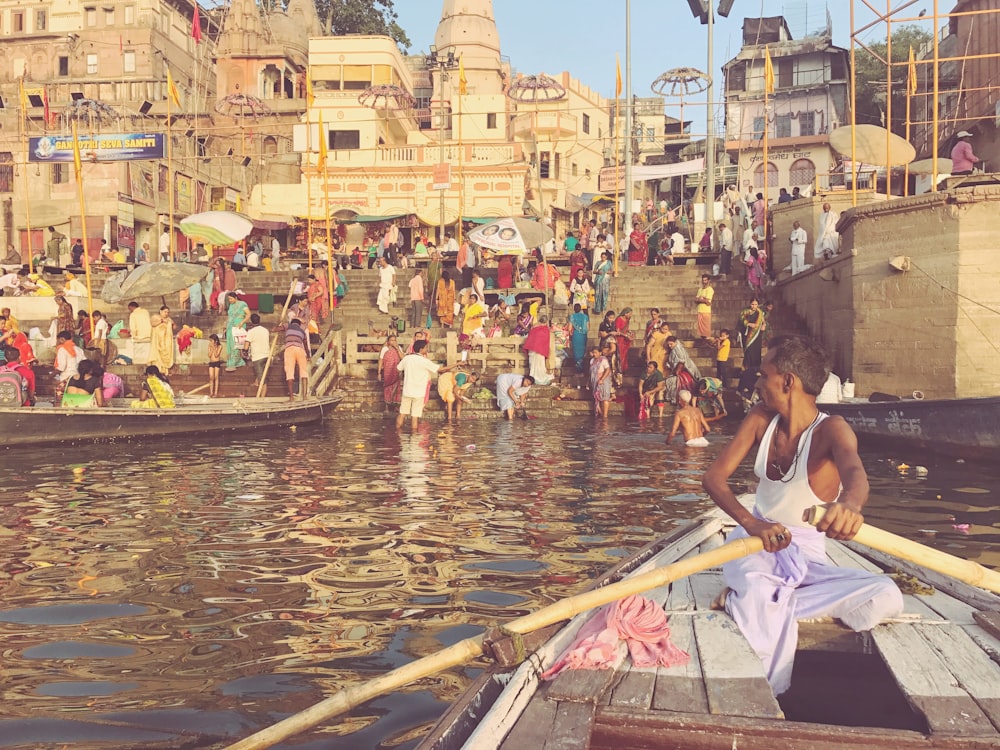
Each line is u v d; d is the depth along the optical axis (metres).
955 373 13.65
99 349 18.77
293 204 38.97
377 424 16.00
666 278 23.16
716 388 16.27
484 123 42.59
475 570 5.55
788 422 3.55
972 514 7.33
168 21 47.62
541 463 10.62
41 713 3.37
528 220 21.95
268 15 47.16
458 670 3.85
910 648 3.09
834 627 3.41
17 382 13.16
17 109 38.19
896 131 41.50
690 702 2.64
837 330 16.59
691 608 3.57
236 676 3.77
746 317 16.70
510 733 2.45
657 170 35.03
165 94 46.53
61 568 5.63
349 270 26.03
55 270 27.55
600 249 23.42
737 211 27.66
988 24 24.30
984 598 3.62
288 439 13.47
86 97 45.47
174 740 3.14
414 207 38.41
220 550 6.11
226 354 18.98
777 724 2.48
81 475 9.66
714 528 4.91
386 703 3.48
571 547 6.18
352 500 8.06
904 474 9.66
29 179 33.88
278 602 4.87
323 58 41.91
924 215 14.05
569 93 48.97
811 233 21.70
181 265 17.92
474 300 20.91
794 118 44.59
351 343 19.33
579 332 18.81
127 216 33.72
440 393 16.80
